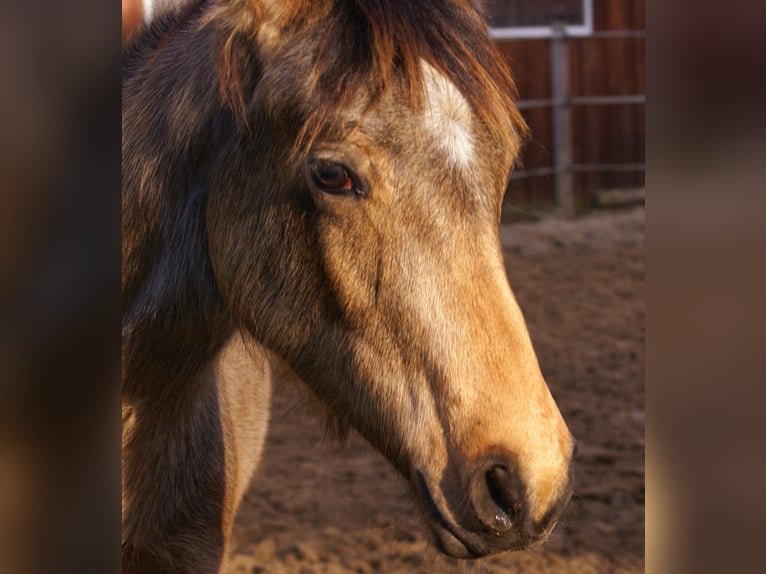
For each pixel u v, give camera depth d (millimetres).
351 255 1669
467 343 1561
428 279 1593
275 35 1759
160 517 2123
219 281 1933
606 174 11133
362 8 1686
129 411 2004
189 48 2010
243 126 1816
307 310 1784
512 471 1505
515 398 1532
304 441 4977
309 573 3545
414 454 1620
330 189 1654
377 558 3662
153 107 2008
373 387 1676
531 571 3533
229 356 2457
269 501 4203
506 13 11383
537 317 6785
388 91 1623
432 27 1678
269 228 1804
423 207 1601
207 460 2232
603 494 4219
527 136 1931
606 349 6129
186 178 1954
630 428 4926
